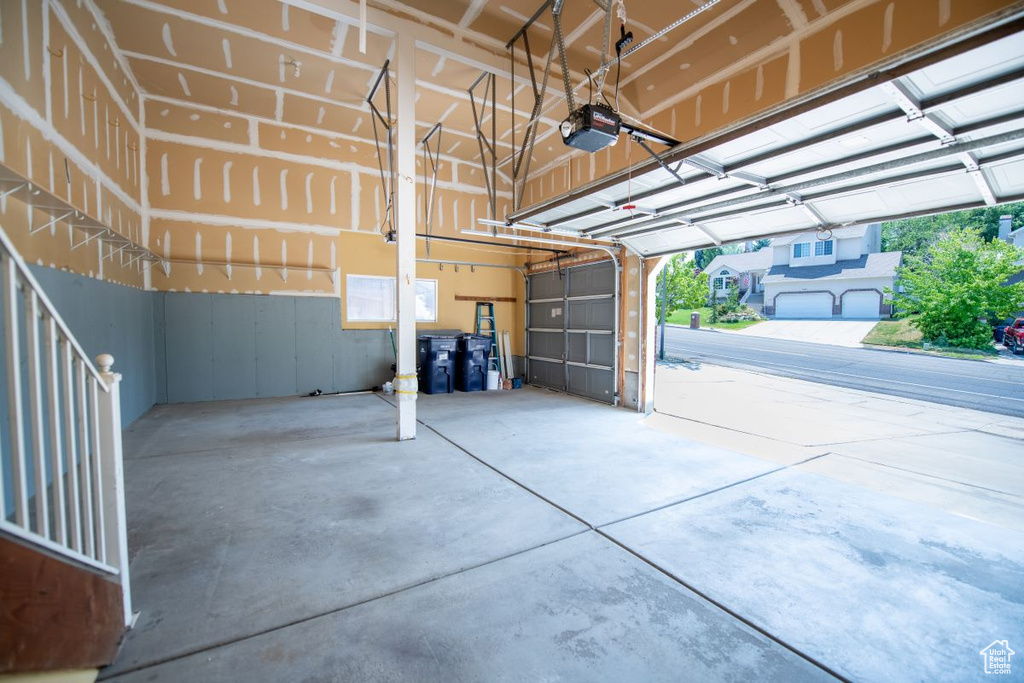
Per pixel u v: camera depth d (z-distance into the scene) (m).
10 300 1.30
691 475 3.52
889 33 3.25
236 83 5.29
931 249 15.94
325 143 6.78
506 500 2.96
